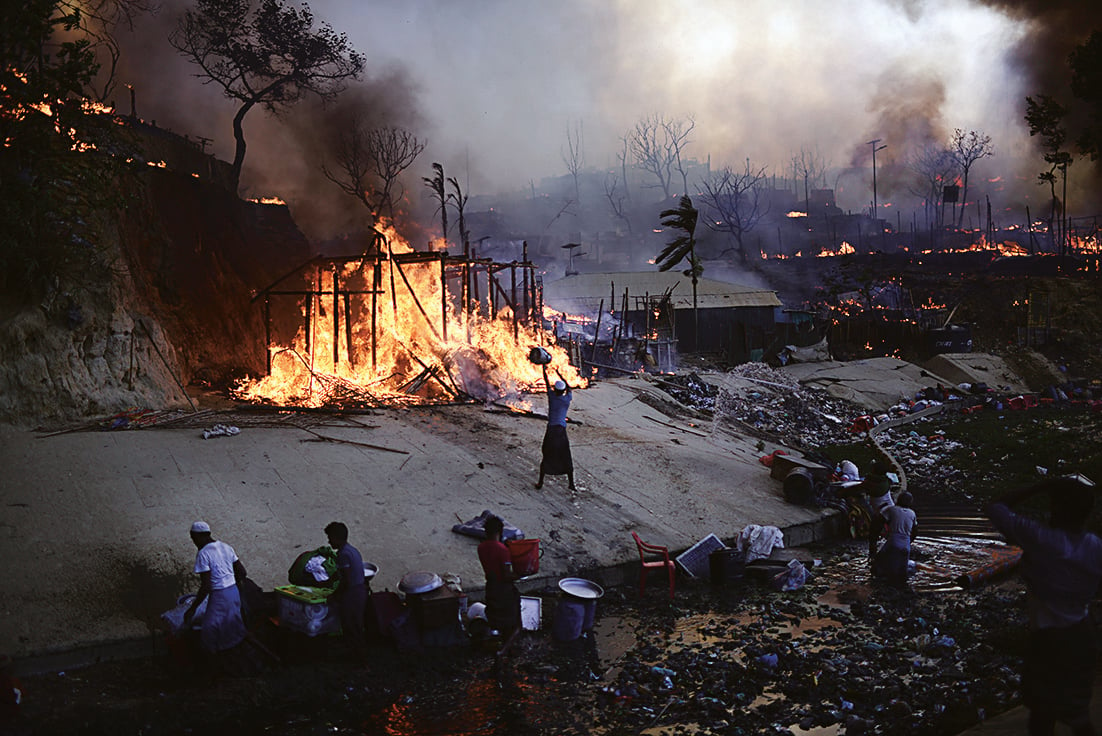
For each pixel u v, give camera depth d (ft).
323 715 25.14
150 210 70.74
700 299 134.10
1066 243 235.81
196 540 27.91
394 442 49.65
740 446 61.82
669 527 42.88
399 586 31.01
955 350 121.90
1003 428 76.59
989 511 17.57
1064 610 16.53
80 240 52.21
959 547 43.55
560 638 31.48
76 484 38.45
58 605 29.91
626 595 36.91
